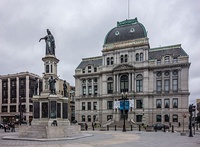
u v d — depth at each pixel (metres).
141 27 71.31
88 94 77.25
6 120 94.44
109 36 76.12
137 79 68.62
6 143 22.58
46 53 33.12
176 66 64.19
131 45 70.06
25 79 94.06
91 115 75.12
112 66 72.62
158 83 66.88
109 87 73.06
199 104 122.06
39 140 24.45
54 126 27.17
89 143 22.59
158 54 68.56
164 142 24.02
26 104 91.44
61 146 20.28
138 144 22.11
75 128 31.39
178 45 67.19
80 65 82.31
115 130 46.31
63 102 32.41
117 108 68.25
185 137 30.38
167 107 64.44
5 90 98.06
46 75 32.06
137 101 68.12
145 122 65.38
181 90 63.00
